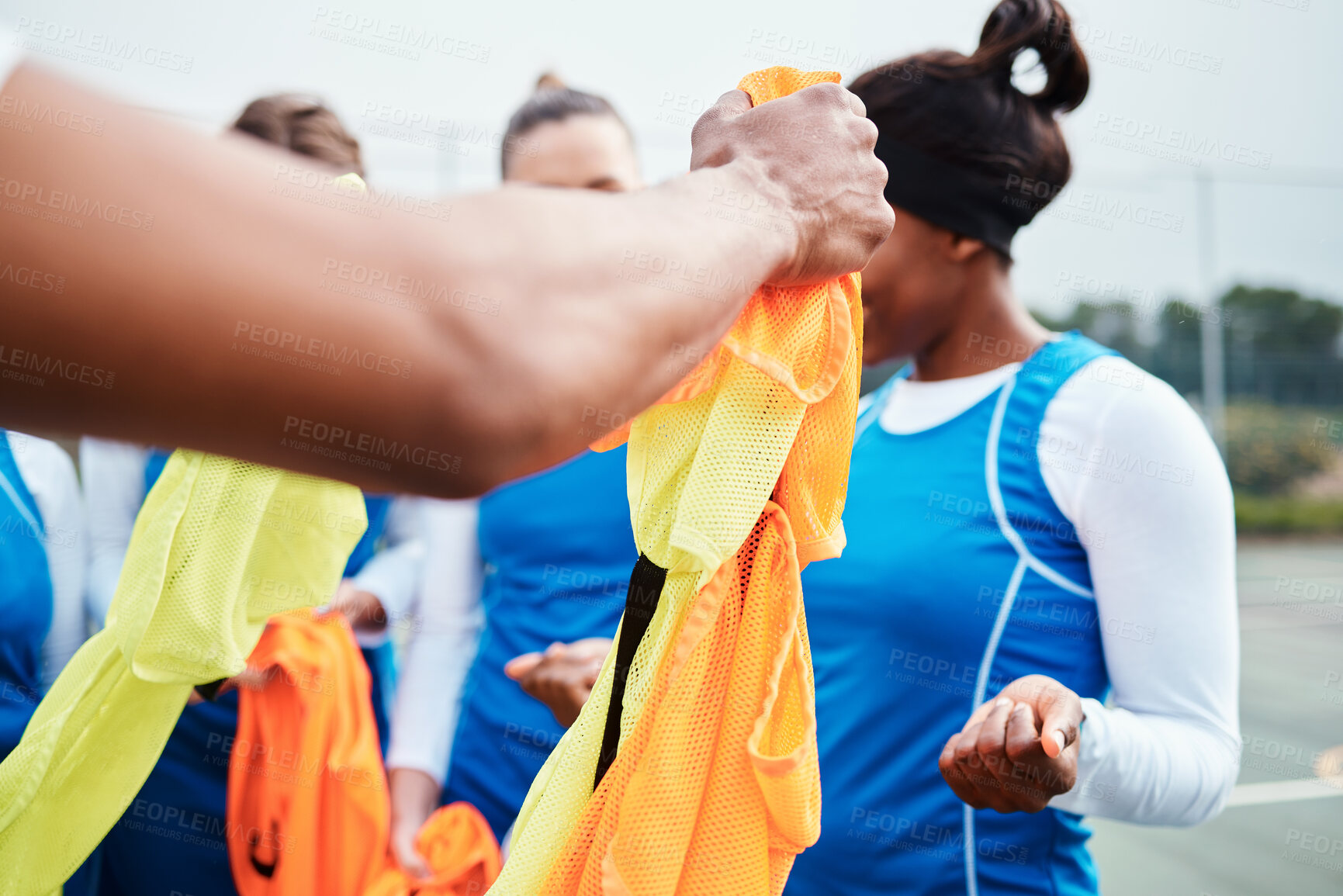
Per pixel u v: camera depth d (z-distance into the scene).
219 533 0.85
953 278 1.08
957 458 1.07
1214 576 0.93
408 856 1.34
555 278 0.27
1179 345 7.66
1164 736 0.89
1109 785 0.87
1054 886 0.99
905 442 1.13
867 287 1.09
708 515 0.49
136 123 0.22
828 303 0.52
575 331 0.26
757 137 0.41
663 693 0.55
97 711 0.86
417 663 1.50
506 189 0.29
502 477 0.26
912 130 1.03
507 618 1.42
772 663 0.56
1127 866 2.51
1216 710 0.92
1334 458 9.02
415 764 1.43
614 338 0.27
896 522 1.08
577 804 0.58
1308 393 9.01
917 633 1.03
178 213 0.22
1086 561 1.01
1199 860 2.54
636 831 0.54
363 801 1.31
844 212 0.40
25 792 0.81
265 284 0.22
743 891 0.56
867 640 1.06
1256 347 9.05
